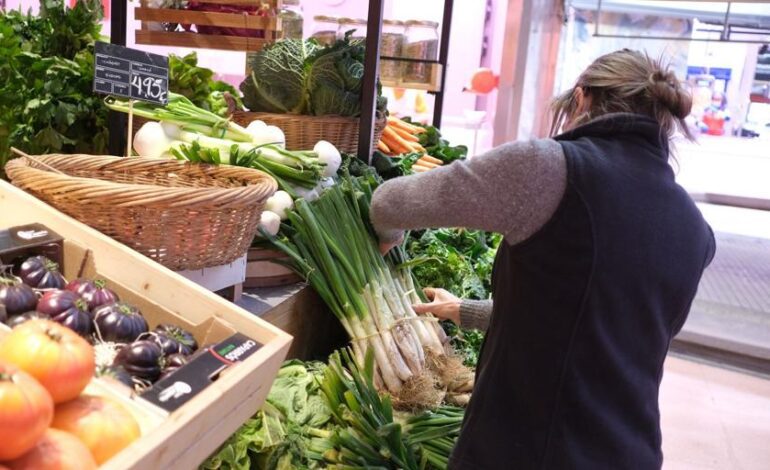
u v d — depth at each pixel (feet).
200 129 7.43
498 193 4.30
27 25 8.74
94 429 3.13
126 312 4.25
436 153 12.24
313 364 6.80
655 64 4.71
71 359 3.16
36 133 7.95
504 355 4.60
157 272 4.76
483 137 23.68
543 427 4.42
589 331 4.27
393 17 22.89
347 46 9.01
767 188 25.71
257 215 5.69
